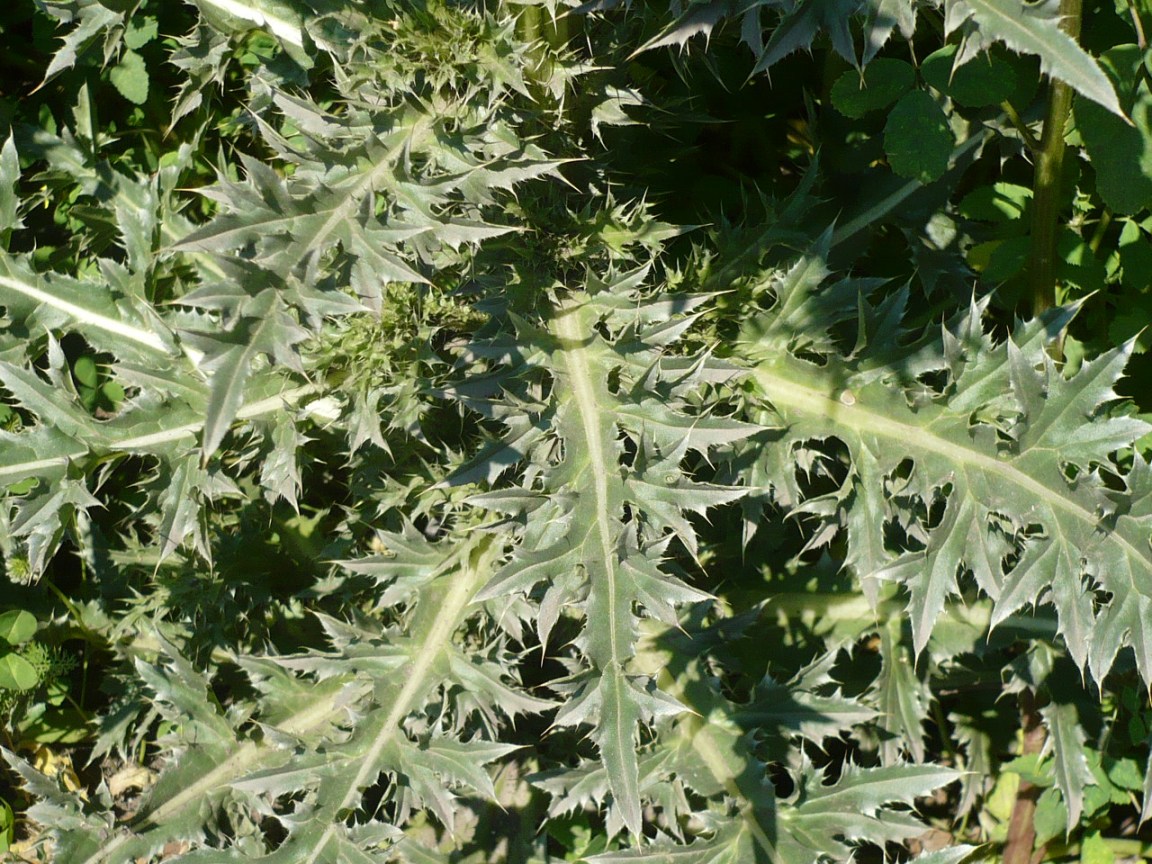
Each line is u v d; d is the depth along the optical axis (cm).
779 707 101
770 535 111
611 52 97
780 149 121
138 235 110
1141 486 89
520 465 98
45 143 113
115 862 97
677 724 102
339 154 84
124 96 127
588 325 95
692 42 103
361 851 94
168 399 99
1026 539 94
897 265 117
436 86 91
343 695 100
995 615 90
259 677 106
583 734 112
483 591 86
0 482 95
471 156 89
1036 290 105
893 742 106
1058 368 108
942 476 94
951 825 115
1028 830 110
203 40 107
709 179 120
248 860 95
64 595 119
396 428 106
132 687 112
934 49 109
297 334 76
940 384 108
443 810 95
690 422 90
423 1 91
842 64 111
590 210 98
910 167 98
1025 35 79
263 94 108
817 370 98
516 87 90
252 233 78
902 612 109
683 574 105
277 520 116
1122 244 106
